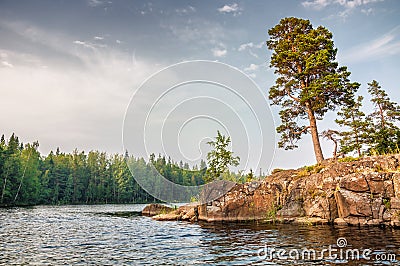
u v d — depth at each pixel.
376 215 16.20
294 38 26.36
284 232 14.78
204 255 10.45
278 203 20.66
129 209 45.62
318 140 24.42
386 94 29.34
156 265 9.30
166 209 31.28
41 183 67.31
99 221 24.23
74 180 74.44
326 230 14.93
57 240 14.22
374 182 16.83
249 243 12.24
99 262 9.78
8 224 21.97
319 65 23.38
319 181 19.39
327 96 24.08
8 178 55.69
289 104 25.72
